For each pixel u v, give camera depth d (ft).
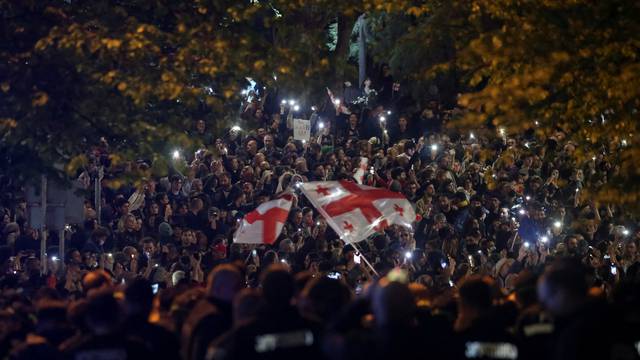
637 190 93.61
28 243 119.24
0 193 124.98
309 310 54.85
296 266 119.14
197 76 104.32
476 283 54.60
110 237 120.16
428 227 138.92
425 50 123.44
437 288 94.27
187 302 65.41
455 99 173.17
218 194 132.16
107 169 130.52
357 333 47.85
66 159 102.12
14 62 98.84
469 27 109.91
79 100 99.86
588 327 47.19
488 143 141.18
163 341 56.70
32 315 70.90
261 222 109.09
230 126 108.37
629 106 94.17
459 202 144.05
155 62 102.32
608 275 136.77
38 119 98.12
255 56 103.76
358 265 119.03
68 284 108.17
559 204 152.87
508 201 152.46
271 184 136.56
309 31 110.73
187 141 101.35
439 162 155.12
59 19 101.91
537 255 142.41
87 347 52.47
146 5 105.29
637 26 92.79
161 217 126.82
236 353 49.75
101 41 96.07
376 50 165.89
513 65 94.38
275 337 49.93
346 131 166.50
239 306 54.08
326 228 128.06
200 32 101.60
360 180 132.16
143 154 102.47
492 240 144.46
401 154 155.33
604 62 93.45
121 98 101.14
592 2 95.40
